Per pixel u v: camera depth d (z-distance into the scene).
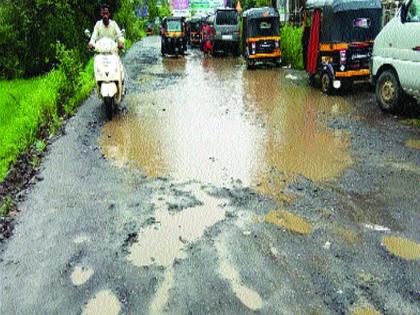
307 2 12.93
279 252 4.11
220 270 3.87
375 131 7.73
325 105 10.00
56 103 9.56
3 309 3.51
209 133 7.92
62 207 5.19
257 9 17.08
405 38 8.19
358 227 4.51
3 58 15.21
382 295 3.49
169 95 11.67
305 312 3.33
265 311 3.36
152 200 5.28
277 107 9.92
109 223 4.77
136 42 39.00
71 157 6.88
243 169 6.15
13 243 4.46
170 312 3.39
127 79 14.70
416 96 8.13
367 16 10.78
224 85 13.27
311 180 5.70
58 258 4.16
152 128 8.37
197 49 29.88
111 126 8.59
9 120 8.86
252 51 17.14
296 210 4.91
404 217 4.68
